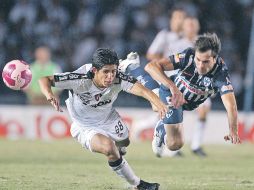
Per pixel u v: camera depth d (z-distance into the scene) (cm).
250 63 4253
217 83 1970
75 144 3700
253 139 4150
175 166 2736
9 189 1891
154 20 4716
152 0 4772
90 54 4628
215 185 2081
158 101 1742
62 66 4625
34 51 4597
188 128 4034
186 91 2048
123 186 1994
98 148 1766
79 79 1775
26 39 4616
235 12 4859
